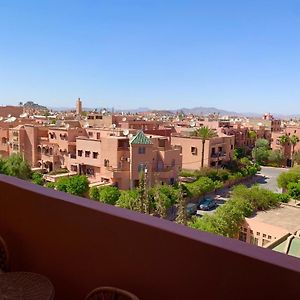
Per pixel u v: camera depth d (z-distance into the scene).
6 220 2.40
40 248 2.19
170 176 24.69
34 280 1.87
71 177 20.36
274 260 1.26
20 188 2.28
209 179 24.44
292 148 42.75
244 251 1.33
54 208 2.07
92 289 1.91
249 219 8.68
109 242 1.80
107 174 24.20
